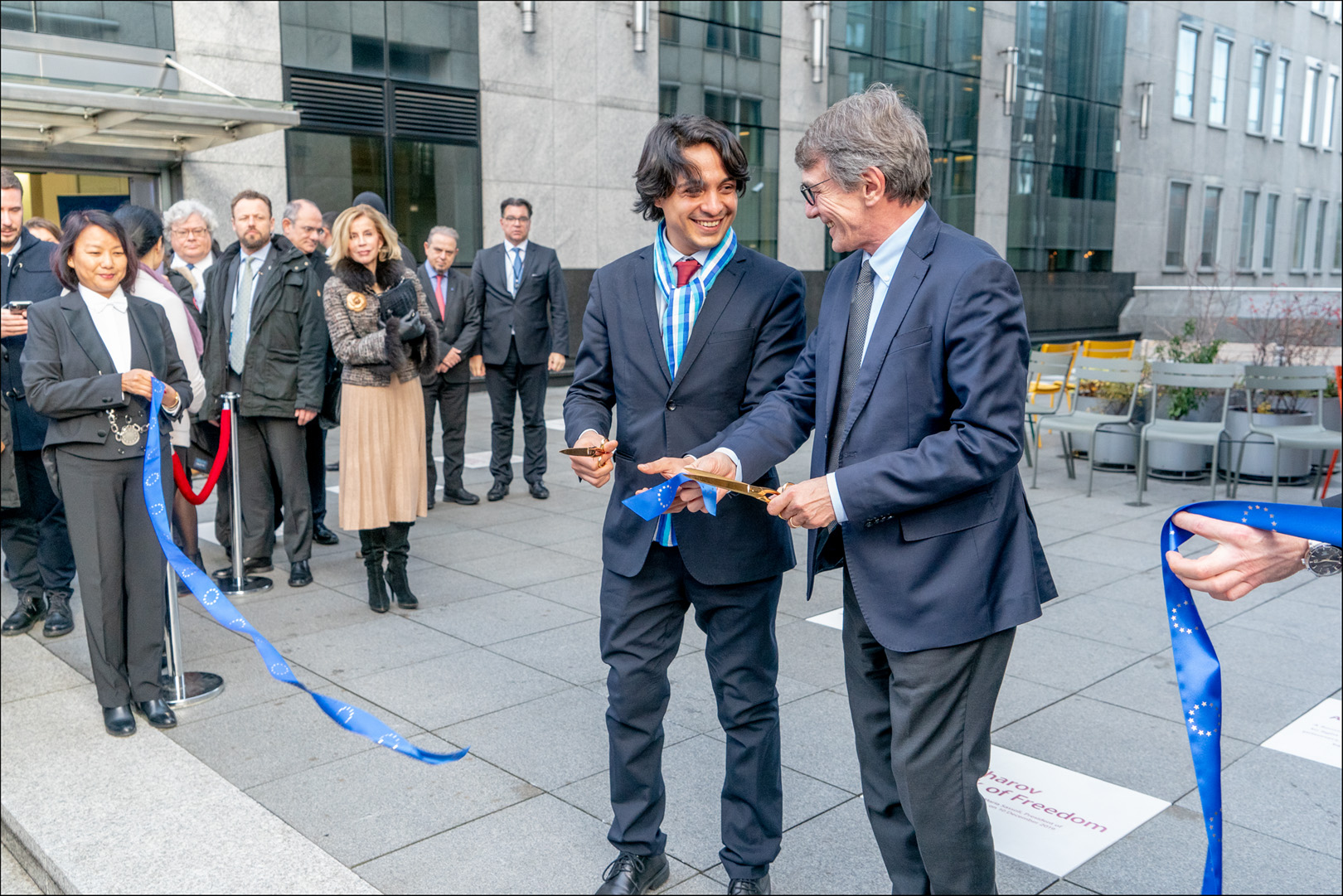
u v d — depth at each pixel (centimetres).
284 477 530
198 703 388
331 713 172
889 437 207
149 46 1080
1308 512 119
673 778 325
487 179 1374
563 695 393
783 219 1733
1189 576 128
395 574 494
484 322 723
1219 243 2803
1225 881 265
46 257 473
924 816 211
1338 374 734
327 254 472
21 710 385
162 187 1115
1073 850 281
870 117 202
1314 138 3164
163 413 374
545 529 660
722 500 243
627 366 256
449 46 1320
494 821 298
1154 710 373
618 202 1506
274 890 263
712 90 1608
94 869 274
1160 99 2508
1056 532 645
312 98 1213
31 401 354
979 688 208
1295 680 402
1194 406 820
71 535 358
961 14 1977
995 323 194
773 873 271
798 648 441
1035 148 2186
